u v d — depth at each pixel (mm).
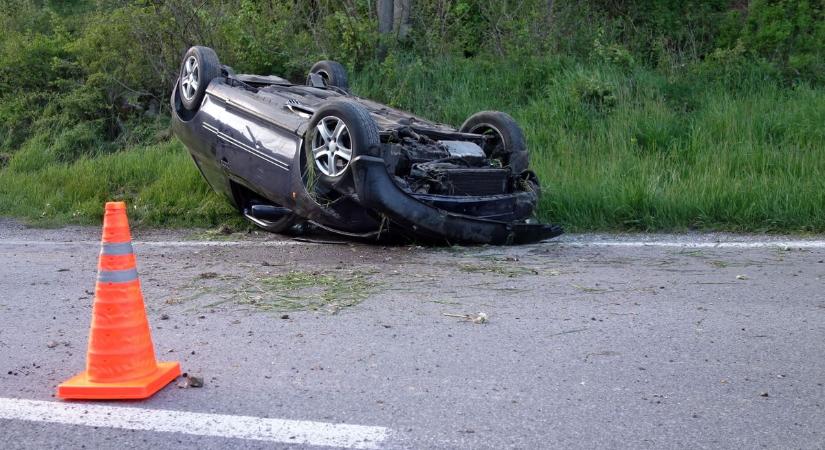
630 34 14844
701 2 15602
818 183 9375
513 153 8469
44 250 8070
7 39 13883
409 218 7109
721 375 4258
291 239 8570
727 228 8891
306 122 7496
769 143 11008
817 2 14773
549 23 14234
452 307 5570
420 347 4703
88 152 12305
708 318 5297
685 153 10883
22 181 10891
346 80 10117
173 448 3420
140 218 9609
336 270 6793
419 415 3746
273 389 4062
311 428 3602
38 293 6137
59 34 13891
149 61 13133
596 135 11492
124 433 3570
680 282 6324
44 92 13141
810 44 13938
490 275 6566
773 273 6652
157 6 13320
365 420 3689
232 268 6949
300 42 13656
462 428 3607
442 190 7504
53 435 3561
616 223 9102
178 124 8883
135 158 11086
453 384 4125
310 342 4805
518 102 12820
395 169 7410
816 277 6496
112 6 14156
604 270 6777
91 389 3930
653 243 8141
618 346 4719
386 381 4168
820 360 4492
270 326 5137
